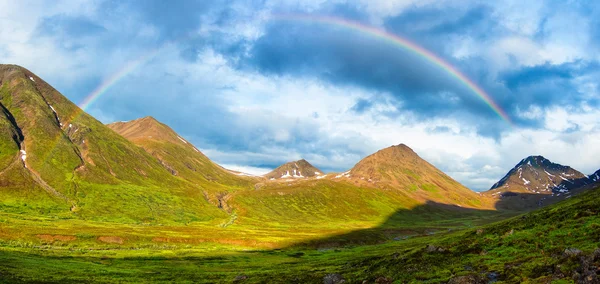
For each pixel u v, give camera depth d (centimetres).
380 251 12925
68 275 7544
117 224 19288
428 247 6912
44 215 18775
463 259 5791
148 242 14625
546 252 5006
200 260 11381
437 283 4750
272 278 7500
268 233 18900
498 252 5666
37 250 11219
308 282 6625
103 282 7106
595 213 5897
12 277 6619
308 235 18900
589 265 3625
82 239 13538
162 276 8212
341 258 11494
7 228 12838
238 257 12388
